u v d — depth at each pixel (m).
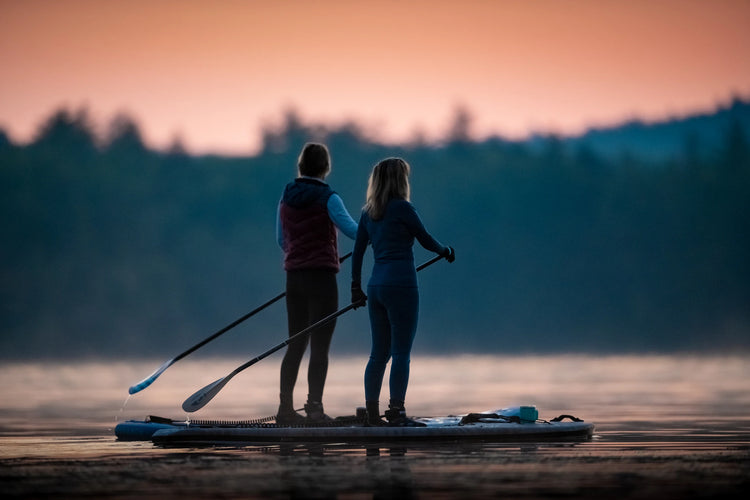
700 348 120.88
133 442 12.86
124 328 130.25
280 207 13.70
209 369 54.84
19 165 134.62
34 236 132.00
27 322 129.00
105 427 15.88
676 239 139.00
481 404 21.48
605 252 138.00
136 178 137.38
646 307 136.75
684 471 9.34
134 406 22.08
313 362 13.33
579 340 135.00
